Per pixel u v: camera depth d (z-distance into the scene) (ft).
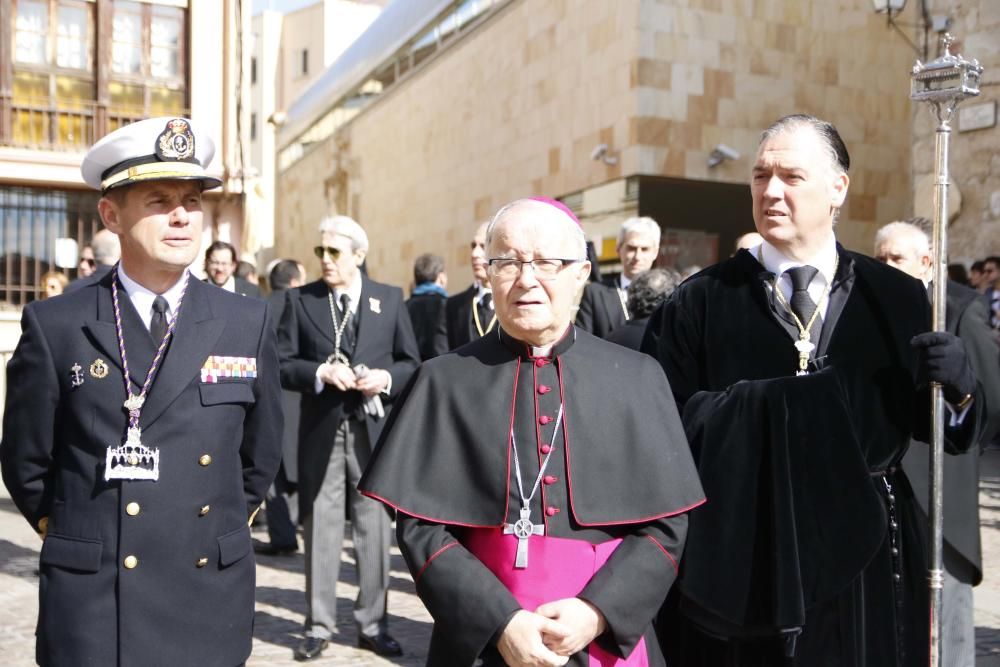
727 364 8.61
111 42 49.42
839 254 8.79
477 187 60.64
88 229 49.88
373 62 80.84
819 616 8.00
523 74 54.34
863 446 8.34
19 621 16.81
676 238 49.42
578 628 6.75
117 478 8.02
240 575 8.59
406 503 7.27
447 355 7.86
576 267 7.39
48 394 8.23
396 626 16.97
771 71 46.47
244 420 9.04
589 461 7.31
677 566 7.40
